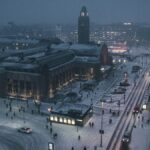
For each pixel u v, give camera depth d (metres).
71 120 102.50
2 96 140.00
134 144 86.25
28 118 109.06
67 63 160.75
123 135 92.75
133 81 178.38
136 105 125.94
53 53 169.38
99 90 152.25
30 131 95.12
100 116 112.25
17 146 85.00
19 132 95.44
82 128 99.56
